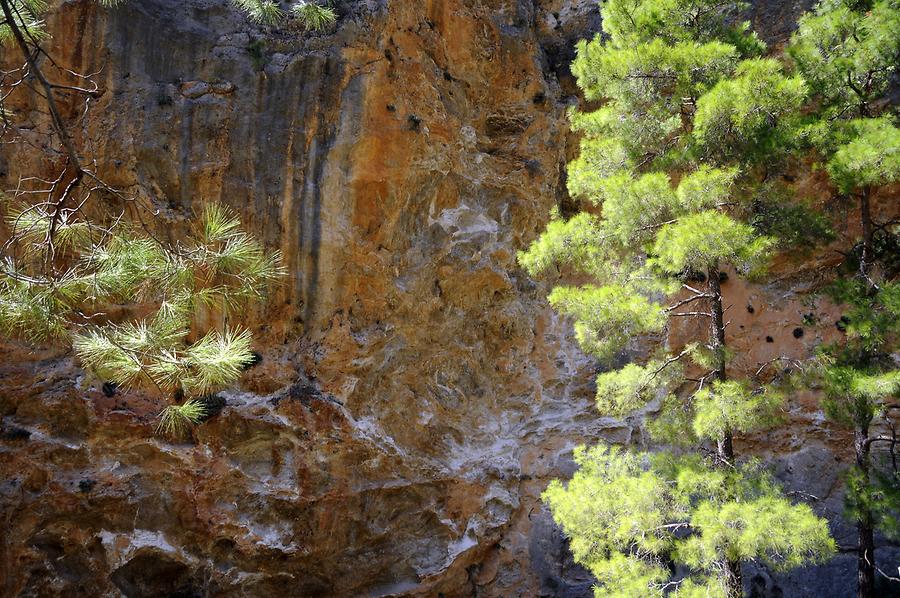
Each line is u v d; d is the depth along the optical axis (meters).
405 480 9.87
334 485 9.27
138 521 8.48
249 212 9.38
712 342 8.19
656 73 8.02
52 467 8.22
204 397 8.84
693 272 8.78
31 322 4.56
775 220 7.93
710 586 6.93
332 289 9.57
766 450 10.39
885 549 9.44
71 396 8.43
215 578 8.79
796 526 6.48
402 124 9.85
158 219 9.08
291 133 9.48
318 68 9.59
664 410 8.02
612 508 7.29
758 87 7.22
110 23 9.23
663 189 7.37
